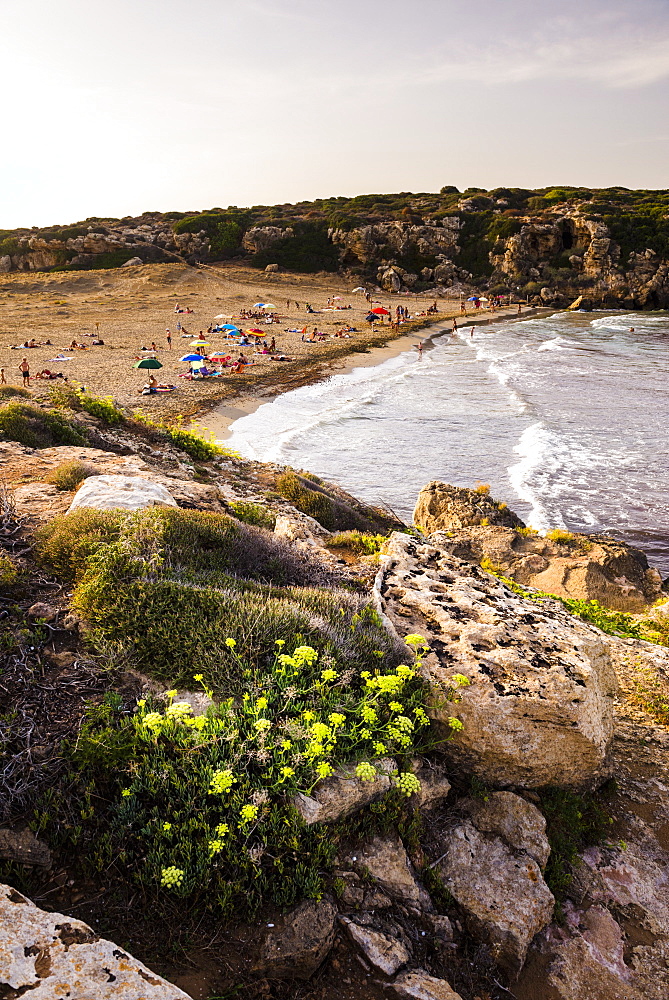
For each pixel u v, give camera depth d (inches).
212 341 2319.1
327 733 153.3
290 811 146.4
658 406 1536.7
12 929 110.5
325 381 1836.9
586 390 1733.5
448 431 1344.7
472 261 4426.7
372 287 4288.9
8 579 222.8
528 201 5049.2
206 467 641.0
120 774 152.1
